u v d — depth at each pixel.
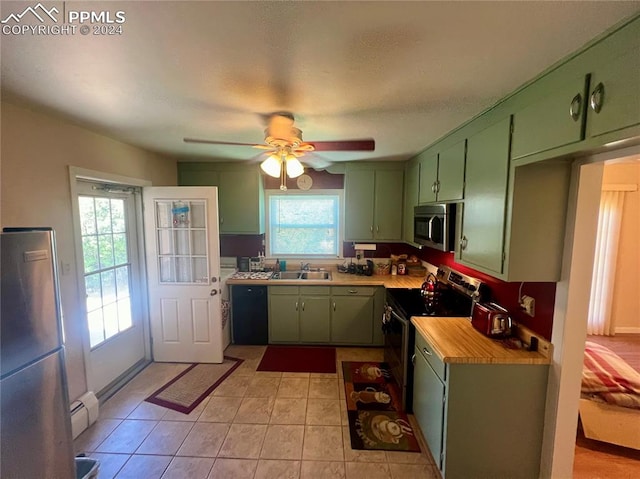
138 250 3.21
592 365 2.33
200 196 3.15
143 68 1.33
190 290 3.24
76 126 2.23
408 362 2.44
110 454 2.05
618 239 3.98
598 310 4.11
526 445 1.76
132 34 1.07
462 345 1.83
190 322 3.28
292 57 1.24
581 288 1.58
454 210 2.34
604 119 1.08
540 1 0.89
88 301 2.59
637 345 3.86
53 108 1.85
